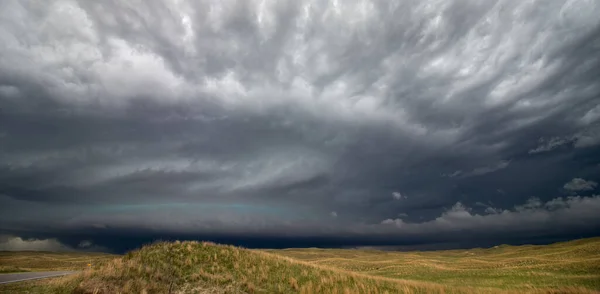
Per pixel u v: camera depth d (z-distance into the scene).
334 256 169.25
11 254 109.38
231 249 31.72
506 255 132.38
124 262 23.19
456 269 67.88
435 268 69.88
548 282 39.41
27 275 24.47
